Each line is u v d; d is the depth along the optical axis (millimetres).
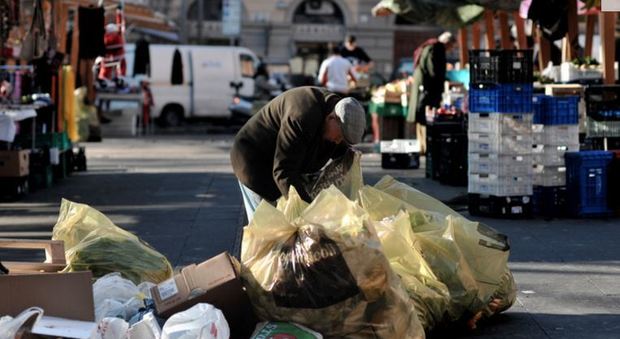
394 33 61469
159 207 14375
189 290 6383
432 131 17203
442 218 7797
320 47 62188
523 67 12781
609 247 11008
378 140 23359
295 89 7555
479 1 16938
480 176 13141
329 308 6227
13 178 15406
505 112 12812
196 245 11273
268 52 62344
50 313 6105
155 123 37969
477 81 12953
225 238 11695
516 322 7855
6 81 17625
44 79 18484
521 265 10062
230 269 6391
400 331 6344
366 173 18594
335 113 7281
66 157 18859
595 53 33188
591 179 13062
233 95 38125
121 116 32406
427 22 19062
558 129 13055
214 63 38031
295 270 6266
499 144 12852
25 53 17969
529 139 12898
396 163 19297
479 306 7465
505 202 12945
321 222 6414
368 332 6266
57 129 19281
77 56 20844
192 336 5754
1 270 6629
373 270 6254
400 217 7324
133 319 6312
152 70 37531
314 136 7309
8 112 15367
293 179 7297
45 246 7316
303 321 6262
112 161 22203
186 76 37812
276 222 6414
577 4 17594
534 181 13188
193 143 28609
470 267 7578
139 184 17375
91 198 15516
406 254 7203
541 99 13078
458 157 16344
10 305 6086
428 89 19578
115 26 20969
